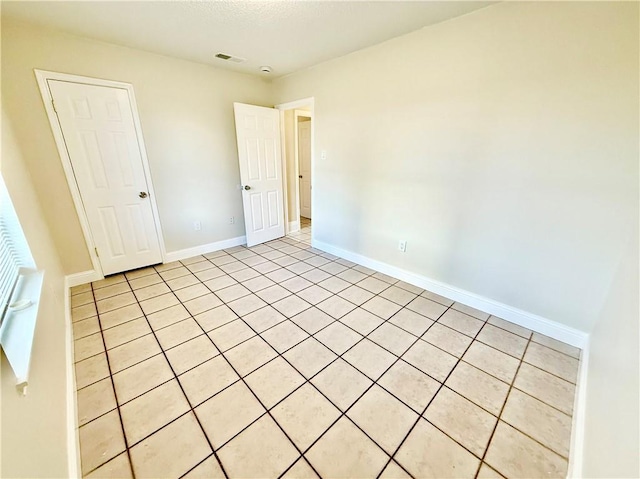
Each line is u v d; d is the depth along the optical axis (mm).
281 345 1927
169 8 1922
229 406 1465
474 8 1913
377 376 1667
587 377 1535
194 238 3562
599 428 1057
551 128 1777
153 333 2043
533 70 1781
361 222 3180
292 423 1378
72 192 2592
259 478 1148
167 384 1598
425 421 1393
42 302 1348
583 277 1825
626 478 708
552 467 1192
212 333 2049
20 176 1939
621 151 1578
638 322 961
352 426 1365
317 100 3258
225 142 3549
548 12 1671
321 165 3445
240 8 1928
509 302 2197
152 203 3111
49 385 1179
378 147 2783
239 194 3883
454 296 2525
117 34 2338
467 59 2045
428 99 2316
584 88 1629
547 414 1429
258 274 3066
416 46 2297
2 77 2123
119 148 2779
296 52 2752
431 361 1789
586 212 1744
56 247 2574
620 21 1479
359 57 2715
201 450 1253
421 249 2682
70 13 1984
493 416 1419
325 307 2408
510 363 1771
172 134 3096
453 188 2322
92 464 1192
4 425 687
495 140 2020
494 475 1163
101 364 1738
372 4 1870
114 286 2754
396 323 2184
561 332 1972
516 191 1994
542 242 1949
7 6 1879
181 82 3031
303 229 4922
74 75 2422
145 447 1263
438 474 1167
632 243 1400
